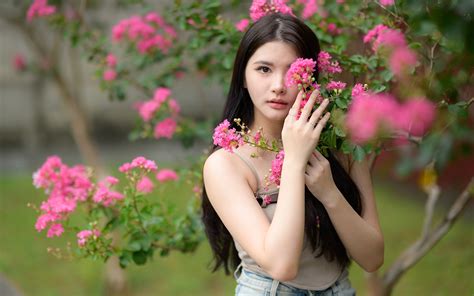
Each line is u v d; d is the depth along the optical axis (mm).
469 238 5805
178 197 5789
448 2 1353
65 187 2512
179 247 2611
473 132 3070
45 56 4820
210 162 1940
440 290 4879
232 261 2215
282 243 1695
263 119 2016
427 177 3033
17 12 4863
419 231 6371
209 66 3289
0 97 10727
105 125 11188
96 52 3578
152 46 3303
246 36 1925
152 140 10898
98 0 4555
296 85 1826
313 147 1768
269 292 1925
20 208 7422
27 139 10859
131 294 5246
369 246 1937
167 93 3184
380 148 2326
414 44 2037
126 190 2428
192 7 2748
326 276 1977
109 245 2404
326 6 2783
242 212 1832
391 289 2934
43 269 5703
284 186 1747
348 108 1805
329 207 1879
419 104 1561
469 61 1823
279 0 2211
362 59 2240
